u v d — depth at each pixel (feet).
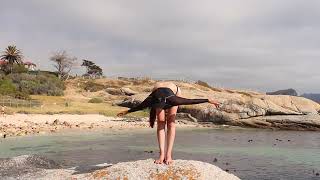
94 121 182.29
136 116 213.46
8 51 382.01
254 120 199.00
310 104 215.72
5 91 234.17
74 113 200.85
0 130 131.03
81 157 83.41
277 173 68.64
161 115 36.58
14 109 188.24
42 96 278.67
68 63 452.76
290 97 220.23
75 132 142.61
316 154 95.61
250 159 85.35
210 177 36.14
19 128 139.44
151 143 113.29
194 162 38.27
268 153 96.78
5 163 57.77
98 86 382.83
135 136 135.54
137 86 367.86
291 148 108.88
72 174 41.06
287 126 192.44
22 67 384.27
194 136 145.59
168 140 37.60
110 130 155.94
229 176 37.55
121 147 102.83
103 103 267.80
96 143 111.45
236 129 188.96
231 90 361.30
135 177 35.81
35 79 324.80
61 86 351.05
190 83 352.90
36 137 122.62
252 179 63.05
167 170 36.35
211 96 220.43
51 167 59.82
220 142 122.83
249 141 127.44
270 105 208.13
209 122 209.15
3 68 379.96
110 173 37.42
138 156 86.22
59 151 92.94
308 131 185.47
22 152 89.76
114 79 411.75
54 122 163.73
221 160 83.51
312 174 68.03
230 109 206.80
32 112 186.80
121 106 256.11
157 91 36.60
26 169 54.54
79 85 382.22
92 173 38.65
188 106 217.15
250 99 212.23
